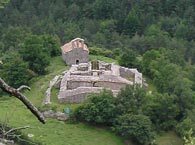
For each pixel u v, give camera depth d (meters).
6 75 69.94
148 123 55.75
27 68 71.81
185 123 58.00
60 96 62.47
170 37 129.00
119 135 56.84
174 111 60.03
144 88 65.88
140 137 55.06
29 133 53.94
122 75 70.75
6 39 109.25
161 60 74.19
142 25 134.38
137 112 58.44
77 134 55.94
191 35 132.88
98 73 66.50
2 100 65.06
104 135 56.53
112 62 78.94
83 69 70.19
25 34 111.56
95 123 58.47
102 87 63.19
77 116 58.91
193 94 63.84
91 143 54.31
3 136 13.50
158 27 131.38
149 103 59.84
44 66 75.81
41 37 84.69
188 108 62.06
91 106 57.81
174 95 62.06
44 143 51.75
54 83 68.06
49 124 57.34
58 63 80.44
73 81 64.38
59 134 55.09
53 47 83.94
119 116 56.94
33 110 12.59
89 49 86.94
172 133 59.03
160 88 68.06
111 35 125.94
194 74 76.75
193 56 120.44
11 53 84.19
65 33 125.44
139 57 88.31
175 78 66.38
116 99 59.12
